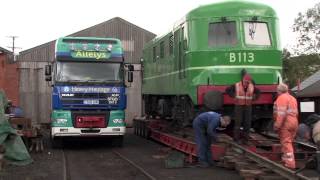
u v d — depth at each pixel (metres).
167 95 18.20
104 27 39.81
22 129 16.52
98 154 16.31
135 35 40.22
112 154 16.27
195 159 13.64
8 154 13.61
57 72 17.20
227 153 12.41
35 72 32.50
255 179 10.22
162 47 18.70
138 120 24.33
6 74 28.34
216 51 13.88
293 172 9.75
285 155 11.34
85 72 17.38
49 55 38.53
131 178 11.27
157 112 21.44
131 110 33.66
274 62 14.06
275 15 14.35
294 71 45.03
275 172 10.22
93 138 19.14
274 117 11.77
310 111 23.19
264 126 14.54
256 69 13.89
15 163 13.63
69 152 17.00
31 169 12.89
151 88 21.27
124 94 17.62
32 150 16.95
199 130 12.63
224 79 13.77
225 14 14.08
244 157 11.84
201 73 13.93
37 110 32.44
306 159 11.99
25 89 32.38
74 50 17.41
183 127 16.02
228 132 14.35
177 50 15.99
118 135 17.47
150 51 21.58
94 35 39.66
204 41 14.01
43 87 32.59
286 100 11.39
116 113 17.44
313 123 12.09
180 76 15.52
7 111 16.09
